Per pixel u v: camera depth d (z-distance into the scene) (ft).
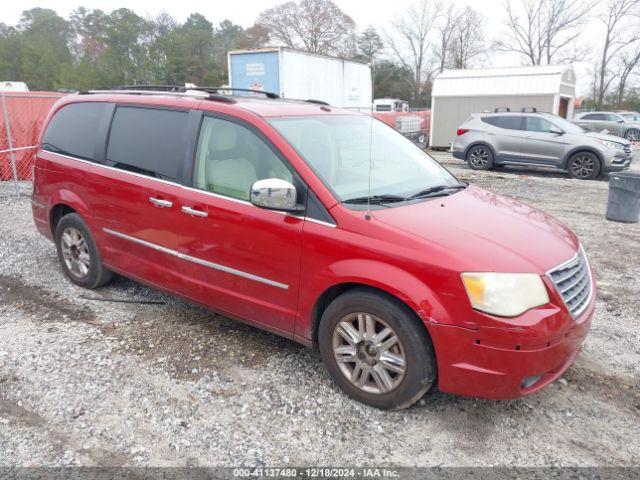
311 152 11.78
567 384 11.82
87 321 14.55
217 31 266.77
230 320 14.73
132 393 11.16
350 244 10.32
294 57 53.72
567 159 44.78
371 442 9.78
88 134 15.74
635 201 27.22
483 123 49.42
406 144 15.11
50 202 16.87
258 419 10.39
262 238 11.51
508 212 12.03
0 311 15.15
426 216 10.80
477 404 10.95
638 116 91.71
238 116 12.38
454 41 206.18
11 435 9.84
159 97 14.25
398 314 9.89
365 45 212.84
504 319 9.16
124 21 204.95
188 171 12.98
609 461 9.42
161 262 13.88
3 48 221.25
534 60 180.34
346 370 10.98
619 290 17.70
